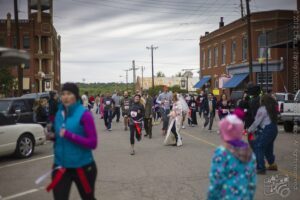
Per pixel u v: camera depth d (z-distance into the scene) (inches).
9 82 1363.2
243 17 1641.2
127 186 364.8
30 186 373.1
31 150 546.3
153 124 1083.9
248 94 456.8
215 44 2175.2
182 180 386.3
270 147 417.1
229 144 174.7
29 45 2432.3
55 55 2972.4
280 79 1653.5
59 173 210.7
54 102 569.0
